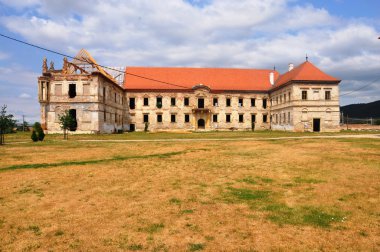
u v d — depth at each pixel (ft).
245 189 33.55
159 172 44.29
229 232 21.63
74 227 22.84
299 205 27.55
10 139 123.44
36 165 50.88
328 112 183.01
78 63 167.22
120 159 58.13
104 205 28.22
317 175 39.99
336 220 23.72
